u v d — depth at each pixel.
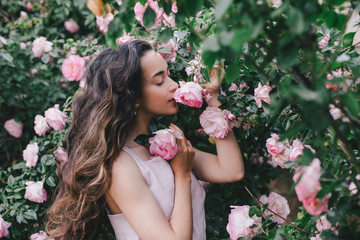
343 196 1.06
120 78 1.47
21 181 1.90
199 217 1.61
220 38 0.74
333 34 1.43
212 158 1.69
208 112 1.54
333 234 1.02
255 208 1.39
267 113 1.42
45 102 2.73
